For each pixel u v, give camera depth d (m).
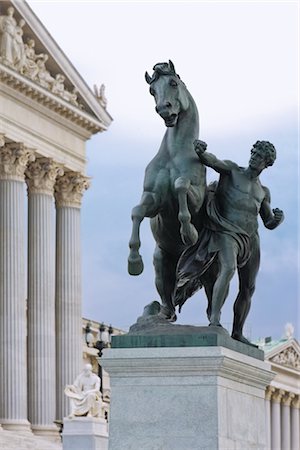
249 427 21.91
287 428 159.25
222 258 21.81
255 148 22.36
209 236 22.00
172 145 22.14
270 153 22.36
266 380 22.56
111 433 21.00
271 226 23.28
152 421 20.86
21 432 98.94
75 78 111.81
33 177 109.25
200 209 22.03
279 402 156.62
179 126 22.23
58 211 114.06
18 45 104.62
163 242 22.28
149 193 21.72
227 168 22.25
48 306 107.25
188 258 22.02
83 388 74.06
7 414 99.12
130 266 21.39
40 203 108.94
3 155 104.06
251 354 22.17
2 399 99.50
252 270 22.80
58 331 111.50
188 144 22.16
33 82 104.94
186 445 20.66
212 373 20.69
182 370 20.77
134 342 21.03
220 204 22.30
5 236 102.31
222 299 21.64
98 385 74.44
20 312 101.50
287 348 158.50
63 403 109.06
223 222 21.94
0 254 102.19
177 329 21.08
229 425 21.03
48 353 106.12
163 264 22.42
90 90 113.31
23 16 104.94
